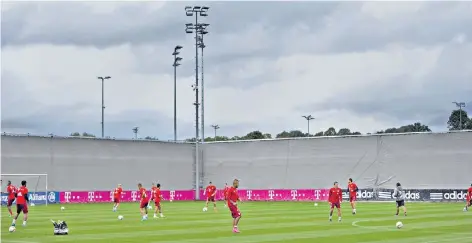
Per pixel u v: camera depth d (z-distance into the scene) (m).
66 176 94.38
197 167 103.50
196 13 101.88
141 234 36.38
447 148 88.38
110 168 98.88
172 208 71.81
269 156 102.56
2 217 54.66
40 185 91.44
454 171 87.69
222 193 105.81
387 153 92.88
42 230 39.62
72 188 94.94
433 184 89.19
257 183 103.19
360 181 94.62
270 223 44.94
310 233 36.38
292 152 100.69
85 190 96.12
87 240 32.88
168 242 31.66
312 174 98.75
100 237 34.56
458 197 84.25
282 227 41.03
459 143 87.56
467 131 86.94
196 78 104.12
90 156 97.12
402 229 38.72
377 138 93.75
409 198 88.25
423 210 62.78
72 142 95.44
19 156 89.88
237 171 105.06
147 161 103.00
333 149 97.19
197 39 103.00
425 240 31.72
